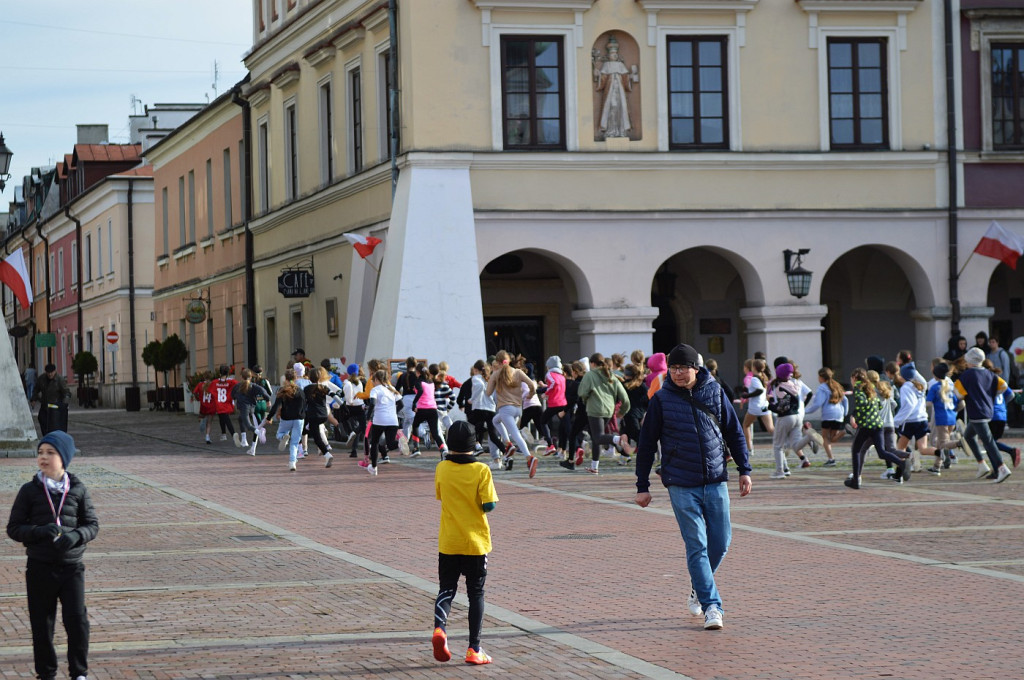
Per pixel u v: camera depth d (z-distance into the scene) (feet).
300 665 32.83
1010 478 76.33
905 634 35.19
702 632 36.01
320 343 128.77
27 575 29.55
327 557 50.29
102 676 31.76
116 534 57.06
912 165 111.45
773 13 109.09
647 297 107.45
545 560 48.62
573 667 32.30
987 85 112.27
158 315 205.16
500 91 105.09
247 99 150.10
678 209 107.76
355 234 112.57
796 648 33.86
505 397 83.66
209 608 40.24
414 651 34.37
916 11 111.14
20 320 322.55
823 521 58.13
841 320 123.54
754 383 93.25
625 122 107.14
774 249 109.40
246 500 69.87
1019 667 31.45
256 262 150.20
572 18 106.01
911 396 78.89
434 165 103.86
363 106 116.16
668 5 106.93
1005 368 108.88
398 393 89.35
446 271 103.09
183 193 187.32
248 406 110.63
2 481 82.38
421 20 104.01
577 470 84.84
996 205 112.88
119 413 193.88
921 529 55.11
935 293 111.75
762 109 109.09
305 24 129.59
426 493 71.97
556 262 108.88
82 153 251.39
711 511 37.47
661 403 37.86
